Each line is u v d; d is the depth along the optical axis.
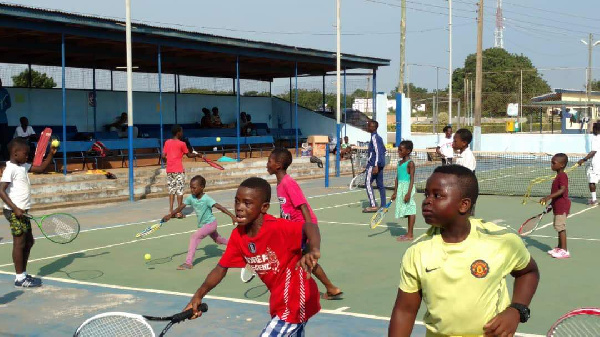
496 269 2.95
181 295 7.70
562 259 9.63
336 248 10.62
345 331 6.21
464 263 2.96
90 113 23.23
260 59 25.59
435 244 3.04
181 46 20.81
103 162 21.03
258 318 6.69
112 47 21.59
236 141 25.14
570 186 21.23
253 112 30.55
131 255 10.27
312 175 24.88
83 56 22.22
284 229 3.96
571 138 34.91
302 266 3.68
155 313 6.95
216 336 6.14
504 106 76.62
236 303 7.27
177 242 11.40
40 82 22.55
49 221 8.34
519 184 21.47
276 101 31.94
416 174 23.89
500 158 30.05
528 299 3.01
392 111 68.44
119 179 18.80
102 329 3.83
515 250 2.99
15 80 22.41
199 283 8.38
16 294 7.87
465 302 2.97
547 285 8.06
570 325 3.49
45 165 8.41
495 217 14.15
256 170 23.48
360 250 10.43
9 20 16.02
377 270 8.99
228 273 8.87
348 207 15.92
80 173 18.55
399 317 3.14
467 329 3.01
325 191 19.72
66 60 23.70
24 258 8.25
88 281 8.55
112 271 9.14
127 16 16.95
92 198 17.20
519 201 17.14
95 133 21.98
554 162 9.62
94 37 18.20
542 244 10.85
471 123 61.25
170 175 14.91
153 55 23.30
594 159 15.98
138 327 3.83
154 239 11.70
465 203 2.95
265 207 3.98
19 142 8.07
